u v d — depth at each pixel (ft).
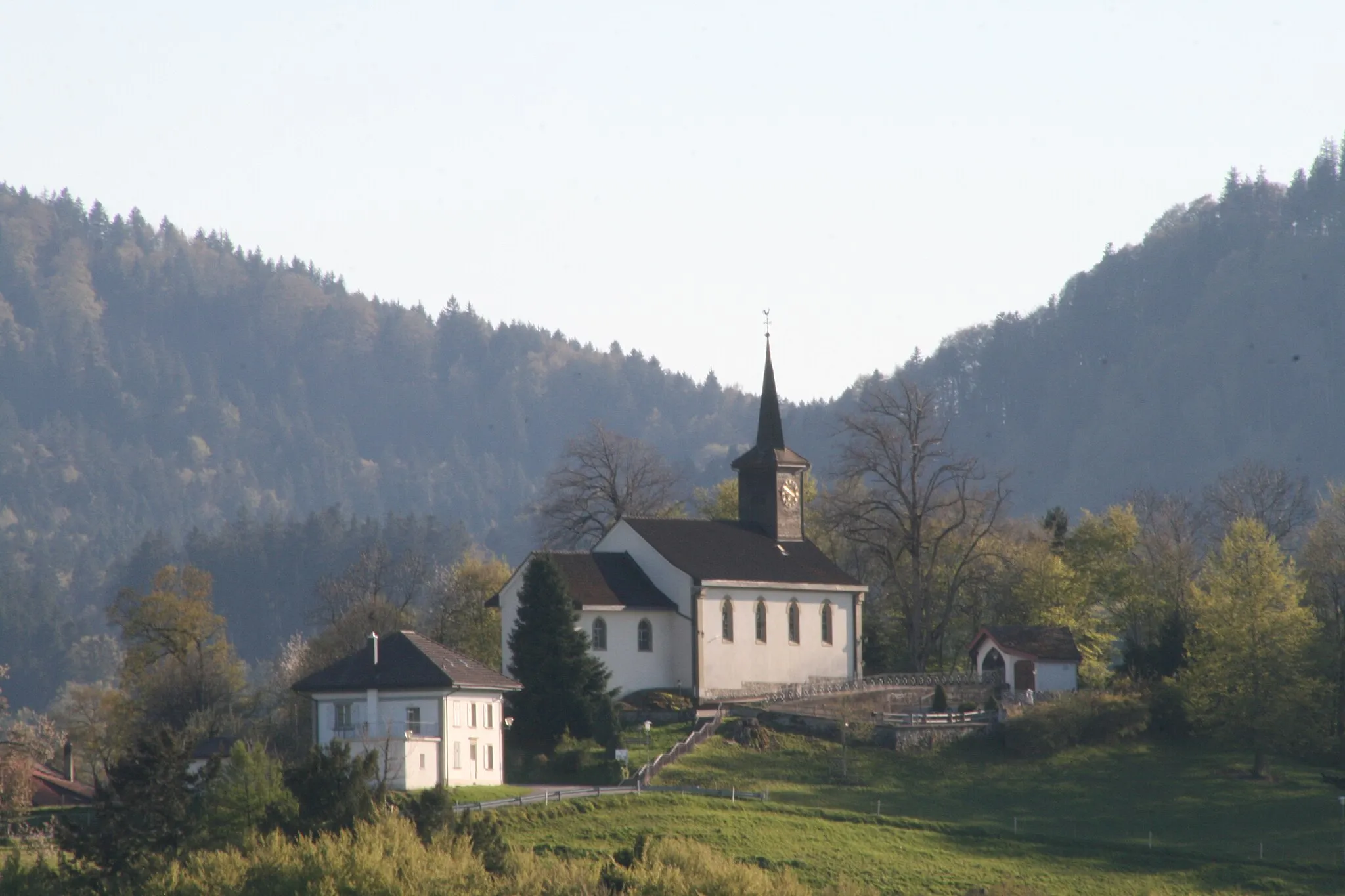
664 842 552.41
